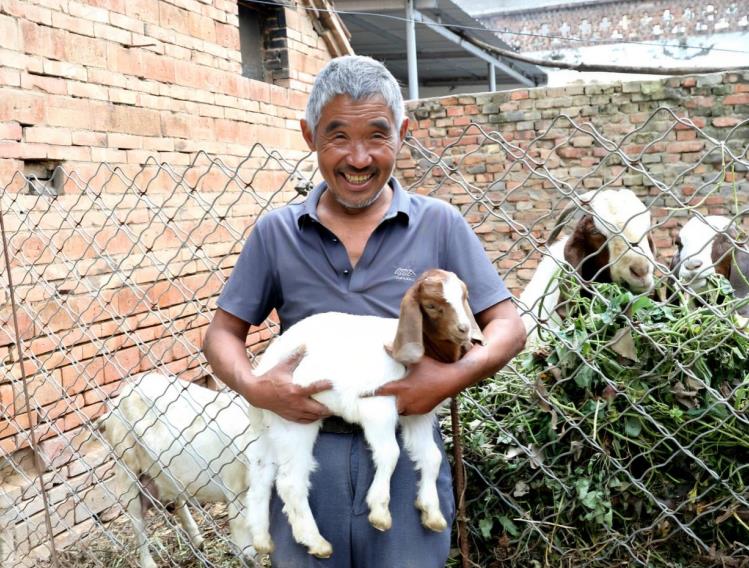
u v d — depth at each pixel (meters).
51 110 4.27
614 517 2.59
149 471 3.87
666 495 2.53
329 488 2.15
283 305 2.39
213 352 2.35
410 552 2.11
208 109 5.60
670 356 2.38
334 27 7.48
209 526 4.18
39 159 4.22
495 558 2.69
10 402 3.91
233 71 5.91
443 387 2.01
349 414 2.07
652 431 2.52
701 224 3.86
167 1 5.19
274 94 6.47
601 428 2.56
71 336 4.28
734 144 8.20
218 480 3.26
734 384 2.48
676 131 8.40
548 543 2.57
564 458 2.66
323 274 2.30
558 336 2.52
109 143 4.67
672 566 2.49
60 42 4.34
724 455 2.48
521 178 8.84
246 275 2.39
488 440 2.76
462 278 2.28
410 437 2.11
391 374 2.04
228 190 5.71
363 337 2.11
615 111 8.56
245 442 3.31
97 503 4.41
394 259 2.26
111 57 4.71
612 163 8.55
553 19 14.45
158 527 4.25
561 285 2.93
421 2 9.45
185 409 3.77
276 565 2.24
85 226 4.42
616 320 2.60
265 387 2.12
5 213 3.77
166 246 5.01
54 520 4.12
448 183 9.03
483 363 2.06
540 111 8.77
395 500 2.12
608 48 14.55
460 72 14.69
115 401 4.09
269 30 6.86
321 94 2.14
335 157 2.14
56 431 3.85
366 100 2.12
